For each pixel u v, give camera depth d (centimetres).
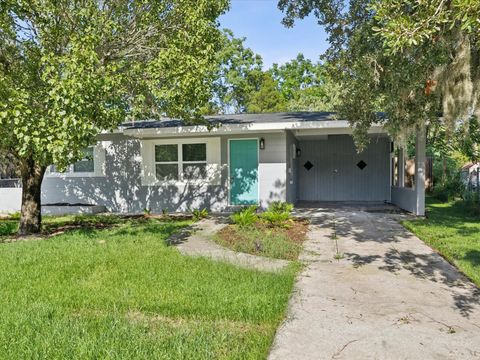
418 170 1014
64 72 592
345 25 754
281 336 318
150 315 368
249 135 1185
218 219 1005
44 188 1326
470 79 466
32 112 564
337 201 1520
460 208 1235
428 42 451
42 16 698
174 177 1245
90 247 652
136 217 1128
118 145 1277
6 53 719
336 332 326
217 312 369
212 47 757
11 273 498
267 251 621
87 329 332
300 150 1563
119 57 804
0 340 310
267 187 1166
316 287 447
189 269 512
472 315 364
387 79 504
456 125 531
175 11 780
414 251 625
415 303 396
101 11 746
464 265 531
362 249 643
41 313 364
